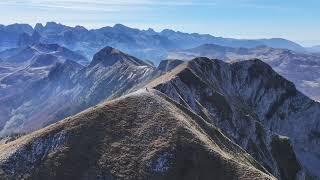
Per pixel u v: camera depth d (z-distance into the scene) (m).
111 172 97.81
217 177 97.44
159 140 103.75
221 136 128.75
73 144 103.25
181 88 191.12
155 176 97.38
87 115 110.19
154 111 112.00
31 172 98.75
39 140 104.50
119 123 108.69
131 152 101.50
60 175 98.00
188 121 115.12
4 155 102.44
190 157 100.25
